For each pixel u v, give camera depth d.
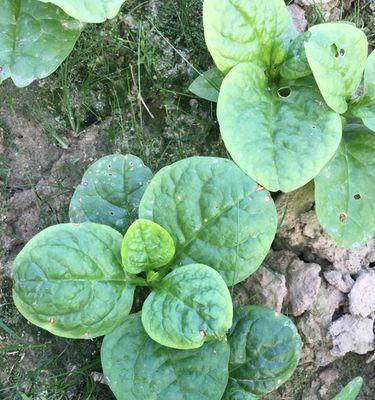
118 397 0.29
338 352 0.35
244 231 0.30
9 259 0.35
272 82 0.33
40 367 0.33
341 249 0.35
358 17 0.39
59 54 0.32
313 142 0.30
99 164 0.32
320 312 0.35
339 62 0.31
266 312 0.31
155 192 0.30
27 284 0.28
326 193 0.32
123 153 0.36
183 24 0.37
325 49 0.31
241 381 0.31
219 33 0.30
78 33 0.33
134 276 0.30
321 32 0.31
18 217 0.35
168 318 0.28
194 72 0.37
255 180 0.29
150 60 0.37
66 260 0.28
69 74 0.36
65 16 0.32
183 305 0.28
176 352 0.29
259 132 0.30
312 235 0.35
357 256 0.35
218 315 0.28
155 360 0.29
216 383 0.29
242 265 0.30
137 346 0.30
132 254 0.29
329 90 0.31
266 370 0.31
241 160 0.29
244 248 0.30
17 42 0.32
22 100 0.36
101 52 0.36
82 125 0.37
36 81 0.36
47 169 0.36
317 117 0.31
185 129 0.37
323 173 0.32
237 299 0.35
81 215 0.32
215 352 0.29
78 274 0.29
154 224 0.29
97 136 0.36
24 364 0.33
